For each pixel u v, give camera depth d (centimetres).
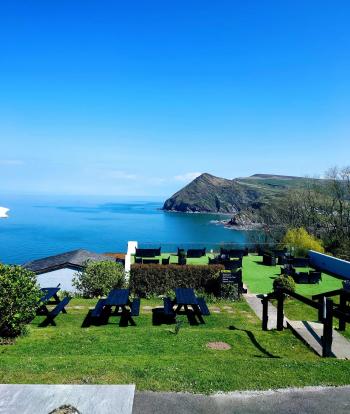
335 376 719
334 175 5238
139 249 2633
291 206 5912
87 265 2000
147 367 739
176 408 587
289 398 629
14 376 682
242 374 719
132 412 571
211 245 2884
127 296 1474
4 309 1073
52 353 962
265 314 1245
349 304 1367
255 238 6362
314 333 1143
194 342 1067
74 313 1516
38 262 2406
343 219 5197
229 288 1752
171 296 1762
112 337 1114
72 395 588
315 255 2617
